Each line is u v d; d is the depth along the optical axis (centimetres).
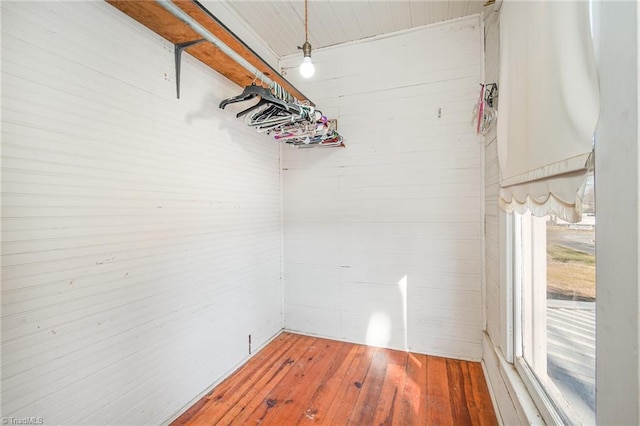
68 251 119
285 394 192
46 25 112
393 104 254
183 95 177
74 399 121
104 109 133
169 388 166
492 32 199
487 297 222
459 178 236
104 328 133
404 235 253
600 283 71
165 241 165
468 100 232
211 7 205
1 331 101
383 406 179
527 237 146
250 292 243
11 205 103
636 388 60
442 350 242
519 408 129
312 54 279
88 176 127
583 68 76
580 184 78
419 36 244
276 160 286
